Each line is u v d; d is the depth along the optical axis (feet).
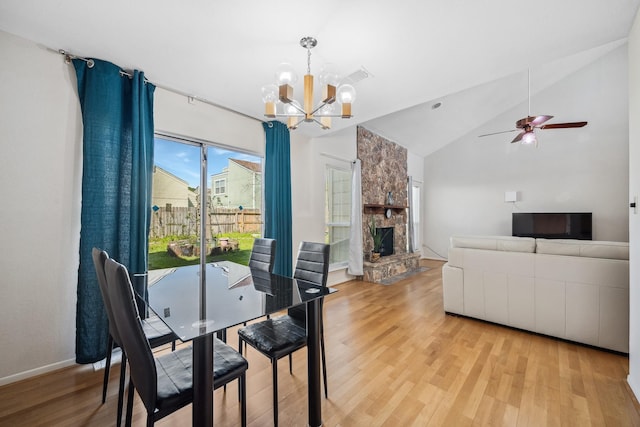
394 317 10.07
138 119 7.52
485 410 5.24
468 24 5.97
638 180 5.44
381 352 7.47
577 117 17.60
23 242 6.18
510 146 19.97
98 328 6.81
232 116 10.43
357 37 6.43
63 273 6.67
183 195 9.51
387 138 19.13
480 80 8.38
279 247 11.58
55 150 6.56
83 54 6.84
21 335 6.17
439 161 23.17
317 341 4.82
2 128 5.94
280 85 5.41
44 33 6.09
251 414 5.14
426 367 6.72
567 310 7.91
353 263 15.37
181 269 7.64
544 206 18.75
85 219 6.64
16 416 5.05
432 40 6.52
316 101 9.61
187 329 3.56
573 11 5.54
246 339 5.33
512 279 8.79
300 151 13.17
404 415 5.11
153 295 5.12
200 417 3.51
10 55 6.04
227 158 10.77
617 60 16.44
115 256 7.14
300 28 6.14
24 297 6.20
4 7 5.33
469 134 21.67
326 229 15.02
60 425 4.85
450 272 10.07
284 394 5.73
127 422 3.74
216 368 4.15
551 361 6.98
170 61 7.26
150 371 3.29
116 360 7.06
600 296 7.45
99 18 5.70
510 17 5.74
